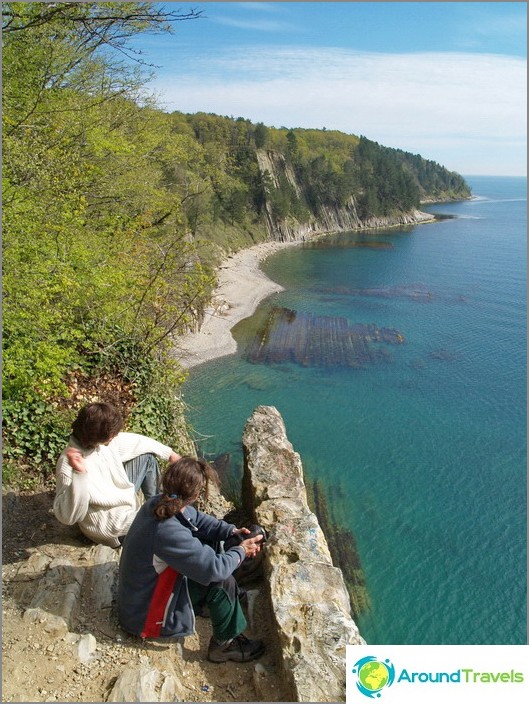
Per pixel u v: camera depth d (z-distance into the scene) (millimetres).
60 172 9375
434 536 21484
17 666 3838
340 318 51656
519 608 18047
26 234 7523
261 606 4902
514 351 43688
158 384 8547
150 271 10734
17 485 6160
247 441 7785
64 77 11375
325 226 133125
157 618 4086
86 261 8789
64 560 4992
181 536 3951
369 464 26609
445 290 66312
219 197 98938
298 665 3906
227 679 4141
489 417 31906
